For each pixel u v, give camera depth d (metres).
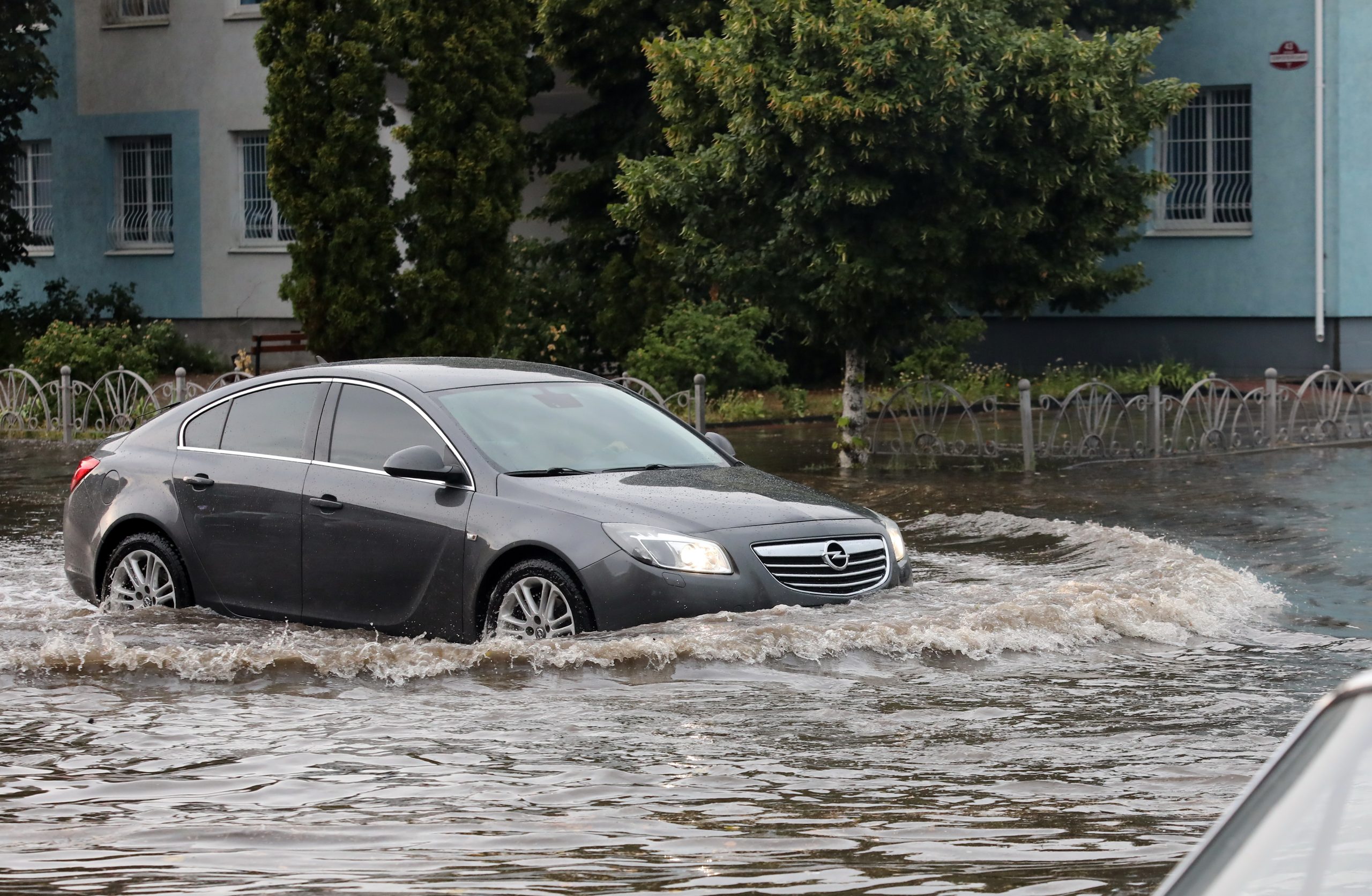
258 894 11.12
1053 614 24.16
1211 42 83.88
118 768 16.31
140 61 99.50
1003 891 10.70
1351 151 81.31
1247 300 84.19
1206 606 26.16
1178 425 56.09
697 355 76.56
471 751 16.92
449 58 69.94
